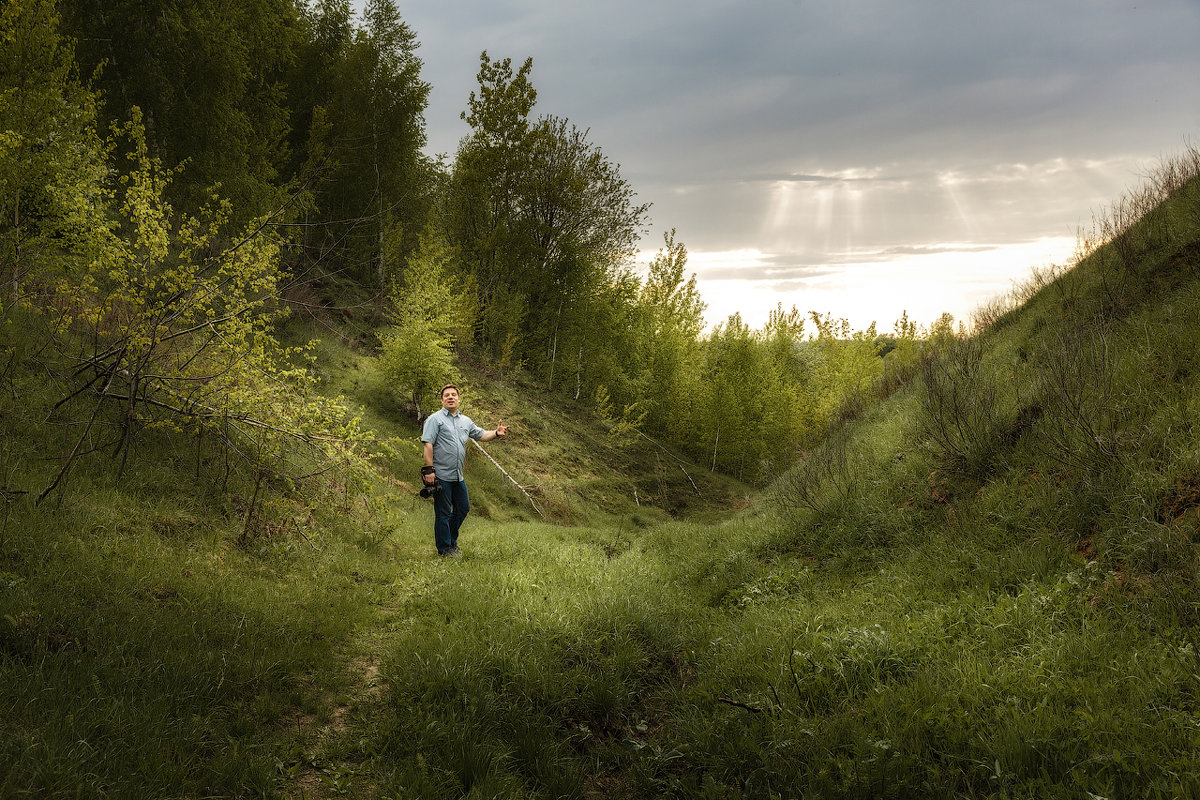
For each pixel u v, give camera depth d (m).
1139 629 3.29
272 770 2.77
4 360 6.43
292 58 19.78
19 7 5.84
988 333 10.26
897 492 6.43
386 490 11.12
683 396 31.05
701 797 2.77
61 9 12.97
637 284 30.86
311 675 3.89
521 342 27.16
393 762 3.00
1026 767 2.55
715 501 24.88
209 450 7.25
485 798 2.71
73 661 3.09
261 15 17.16
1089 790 2.37
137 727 2.74
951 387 7.34
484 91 25.47
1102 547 4.02
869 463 7.49
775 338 43.59
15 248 5.95
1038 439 5.34
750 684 3.65
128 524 5.20
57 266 6.09
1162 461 4.20
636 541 9.55
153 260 6.60
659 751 3.14
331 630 4.66
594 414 26.83
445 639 4.19
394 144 24.27
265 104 20.23
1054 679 3.04
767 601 5.27
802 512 6.98
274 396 6.86
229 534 6.06
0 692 2.70
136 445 6.54
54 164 5.80
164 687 3.14
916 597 4.50
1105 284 7.33
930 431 6.56
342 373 16.41
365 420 14.69
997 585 4.23
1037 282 10.47
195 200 14.32
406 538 8.71
